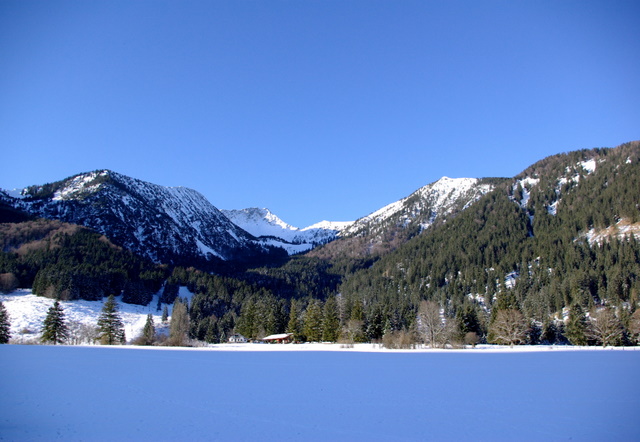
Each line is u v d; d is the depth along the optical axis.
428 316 85.00
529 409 21.33
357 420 19.02
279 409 21.34
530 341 92.25
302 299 194.62
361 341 95.56
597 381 31.23
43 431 16.81
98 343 93.44
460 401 23.55
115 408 21.19
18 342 86.50
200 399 23.91
